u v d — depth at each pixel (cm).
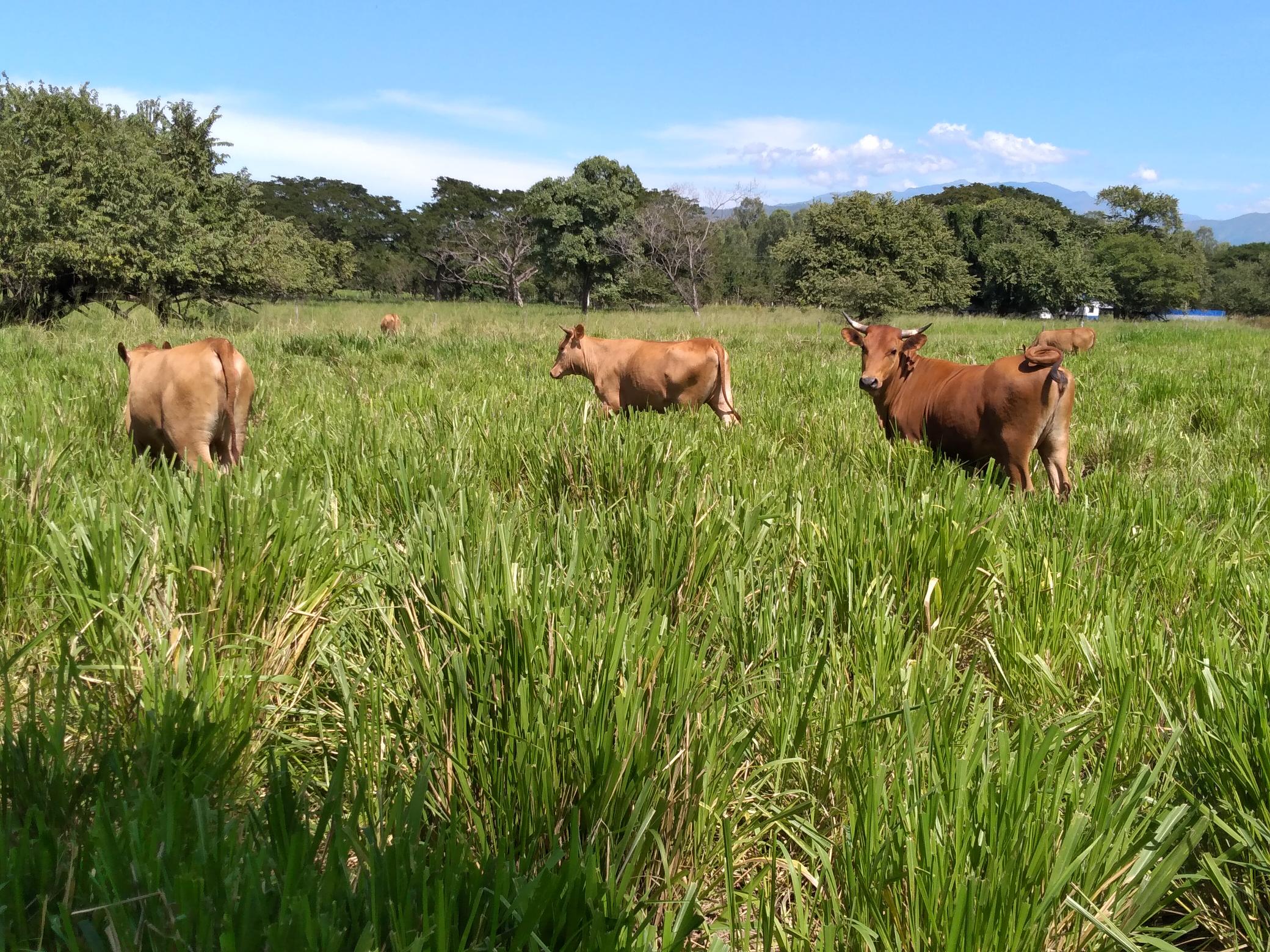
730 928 189
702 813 217
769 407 834
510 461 539
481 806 220
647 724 217
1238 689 242
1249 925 194
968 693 251
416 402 816
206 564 302
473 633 246
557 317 4166
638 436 525
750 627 302
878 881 187
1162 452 698
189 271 2522
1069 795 204
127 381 739
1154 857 200
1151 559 396
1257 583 355
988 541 360
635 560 348
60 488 383
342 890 163
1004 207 7394
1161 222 9750
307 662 303
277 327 2345
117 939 146
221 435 564
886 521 373
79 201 2389
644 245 5441
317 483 465
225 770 219
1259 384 1102
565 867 169
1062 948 193
